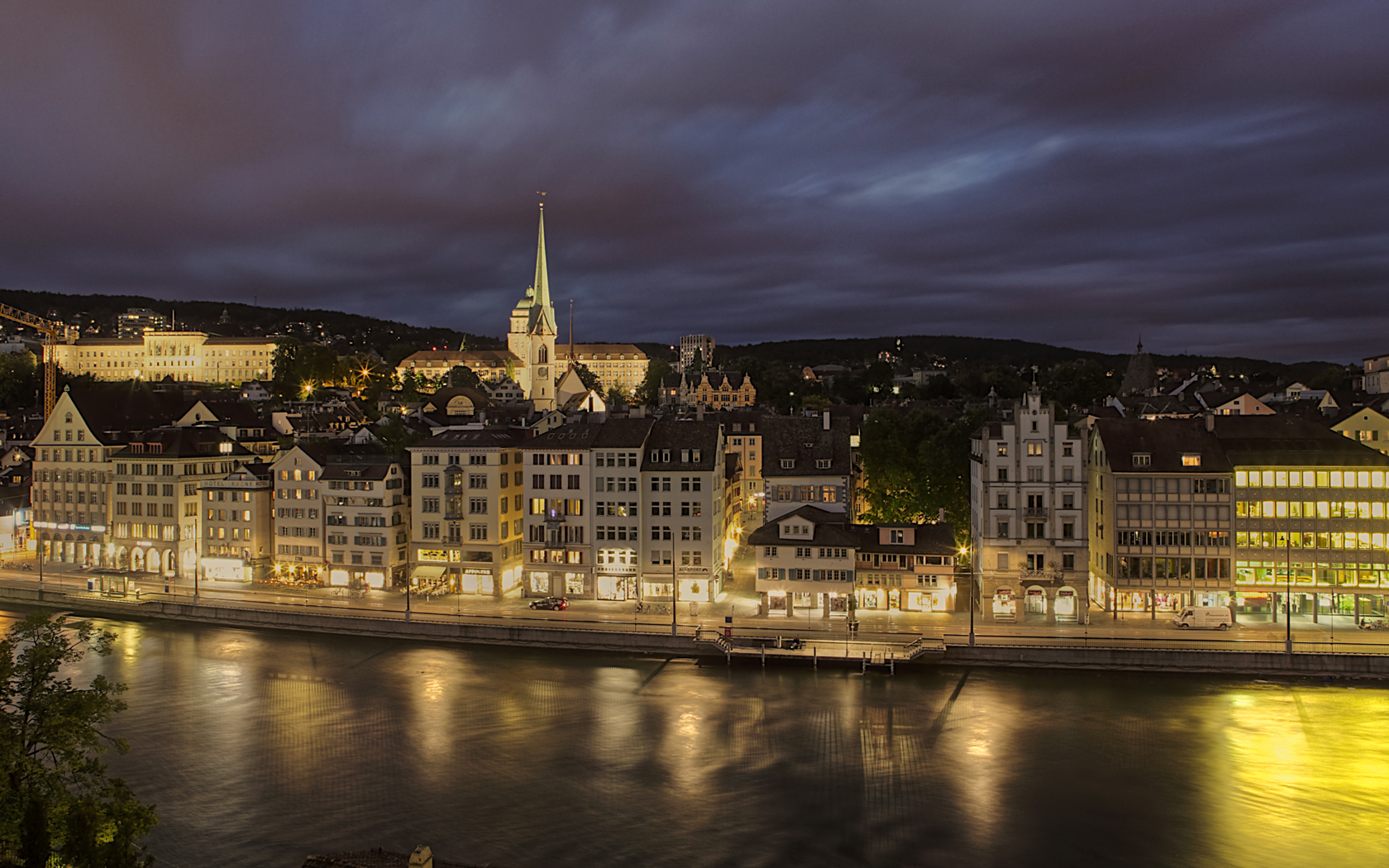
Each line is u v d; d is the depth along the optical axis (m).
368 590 109.56
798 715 70.62
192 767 62.62
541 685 78.19
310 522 113.38
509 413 189.12
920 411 118.75
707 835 53.00
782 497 99.44
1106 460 92.50
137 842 52.53
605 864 50.03
